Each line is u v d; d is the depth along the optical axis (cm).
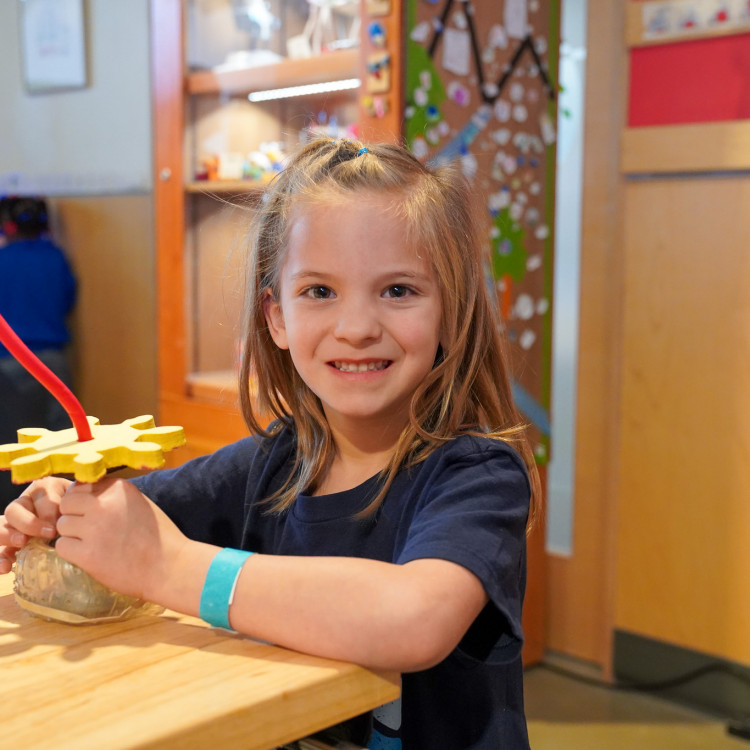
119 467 72
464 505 75
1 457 67
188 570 69
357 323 81
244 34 226
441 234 86
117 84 250
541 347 231
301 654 65
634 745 200
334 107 209
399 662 63
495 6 208
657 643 223
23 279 256
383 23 189
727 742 201
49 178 272
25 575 72
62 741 51
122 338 257
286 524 93
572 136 271
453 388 90
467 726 83
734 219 204
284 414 100
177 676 60
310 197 85
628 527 226
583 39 263
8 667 62
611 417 227
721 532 212
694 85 208
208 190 233
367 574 66
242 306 103
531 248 225
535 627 238
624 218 220
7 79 279
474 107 205
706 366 211
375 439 90
